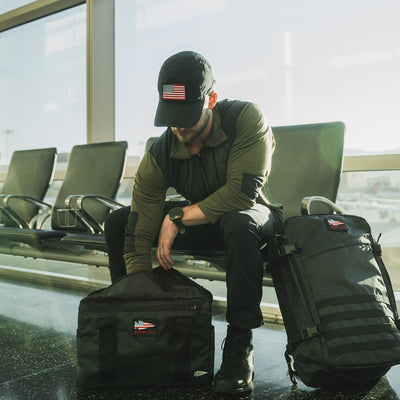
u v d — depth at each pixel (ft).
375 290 3.92
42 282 9.95
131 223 4.66
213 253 4.85
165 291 3.94
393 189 8.03
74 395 3.87
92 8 10.67
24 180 10.14
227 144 4.47
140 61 10.77
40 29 12.38
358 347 3.59
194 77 4.07
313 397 3.82
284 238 4.23
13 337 5.73
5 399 3.81
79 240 6.30
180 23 10.13
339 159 5.75
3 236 7.46
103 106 10.90
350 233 4.21
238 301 4.04
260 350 5.22
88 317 3.90
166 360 3.88
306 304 3.88
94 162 8.92
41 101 12.39
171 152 4.61
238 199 4.28
